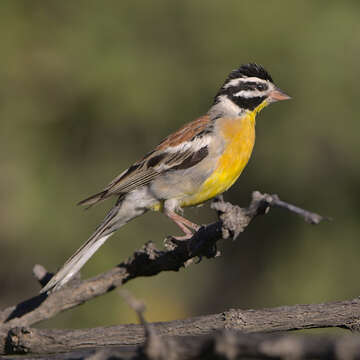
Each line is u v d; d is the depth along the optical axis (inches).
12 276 509.0
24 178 491.5
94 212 498.3
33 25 504.7
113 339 230.2
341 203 509.7
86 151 511.8
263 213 219.3
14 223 487.2
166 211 356.8
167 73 508.1
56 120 506.3
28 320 277.3
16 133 499.8
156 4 509.7
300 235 519.8
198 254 250.8
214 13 505.0
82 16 509.7
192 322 226.5
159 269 277.0
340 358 128.6
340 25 499.5
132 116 503.2
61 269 293.9
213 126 364.2
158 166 354.0
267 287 532.1
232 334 139.7
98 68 499.5
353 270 502.3
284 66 504.1
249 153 371.9
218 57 511.8
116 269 283.0
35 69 502.3
